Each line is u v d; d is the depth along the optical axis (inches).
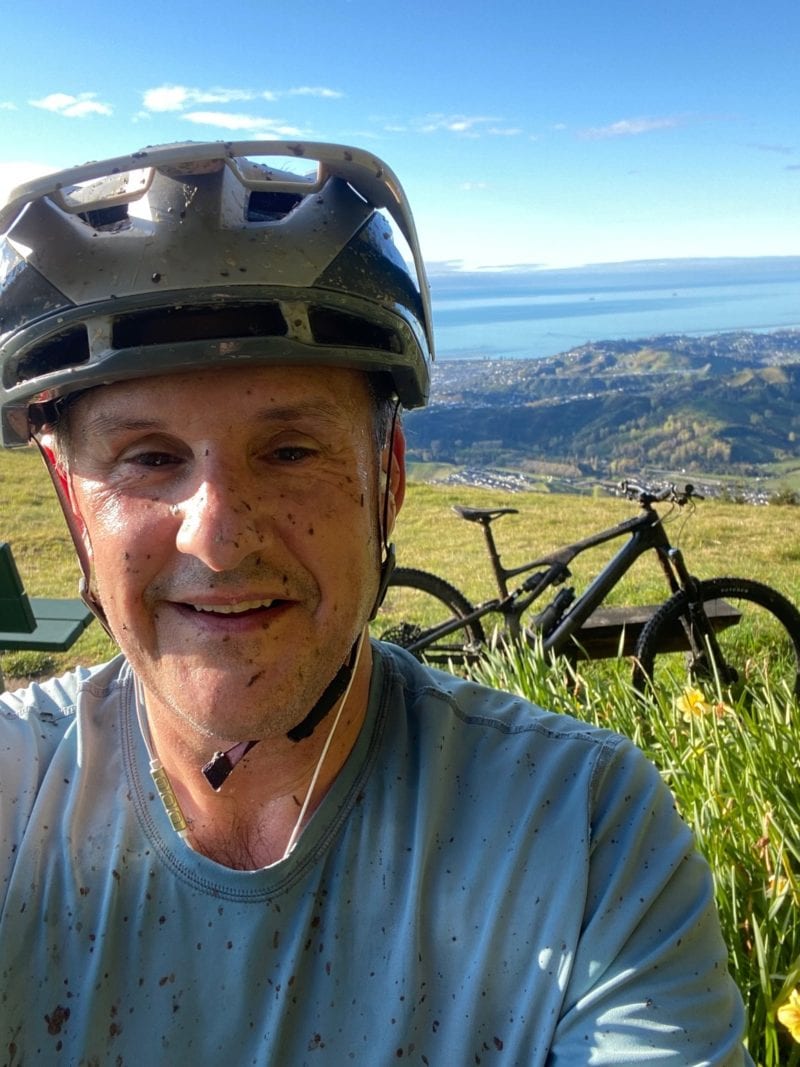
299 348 13.8
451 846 15.2
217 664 14.2
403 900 14.6
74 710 17.6
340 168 14.9
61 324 14.0
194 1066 14.1
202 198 13.9
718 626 79.2
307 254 14.0
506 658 66.1
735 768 41.2
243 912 14.7
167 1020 14.3
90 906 15.0
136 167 13.6
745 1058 14.3
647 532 77.1
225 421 13.9
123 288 13.6
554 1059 13.7
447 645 79.5
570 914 14.3
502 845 15.0
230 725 14.3
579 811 15.1
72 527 16.8
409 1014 14.0
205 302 13.6
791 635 80.4
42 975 14.6
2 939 14.7
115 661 18.7
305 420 14.4
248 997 14.3
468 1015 13.9
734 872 31.7
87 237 14.0
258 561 14.1
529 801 15.4
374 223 15.7
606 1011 13.6
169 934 14.8
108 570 14.8
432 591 81.0
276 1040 13.9
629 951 14.1
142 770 16.3
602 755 16.0
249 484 14.1
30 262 14.3
